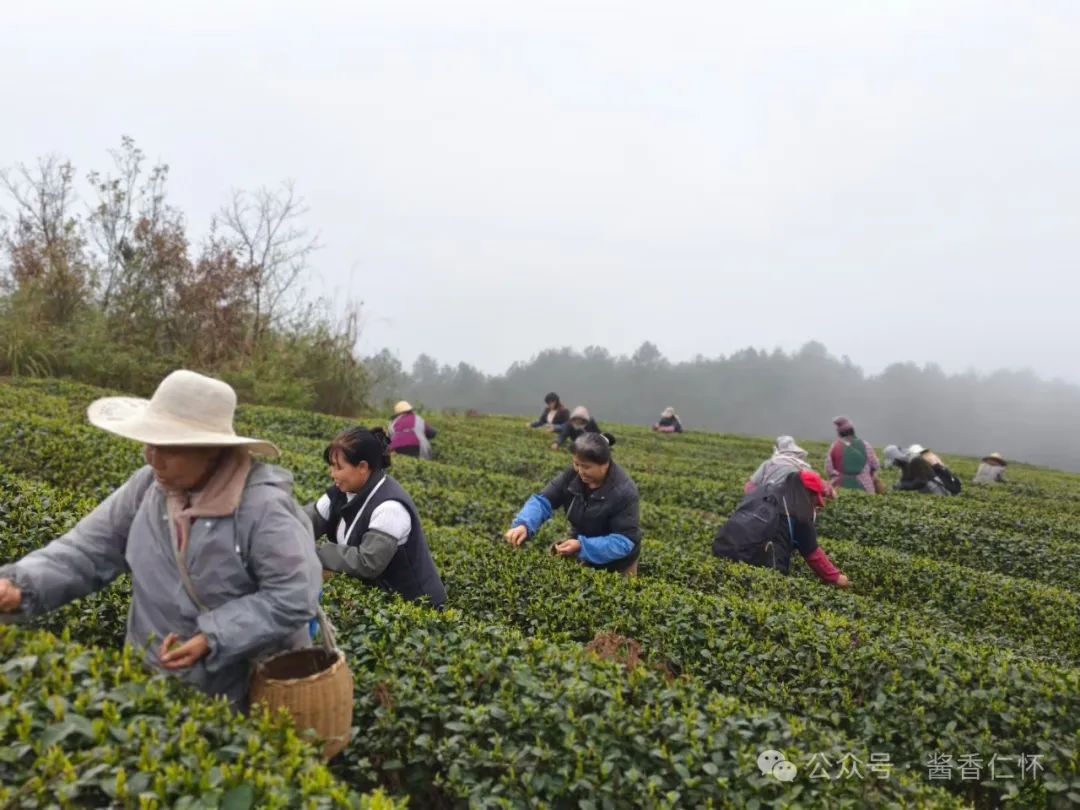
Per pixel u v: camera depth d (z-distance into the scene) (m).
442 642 4.48
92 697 2.72
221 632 2.87
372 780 3.67
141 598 3.13
